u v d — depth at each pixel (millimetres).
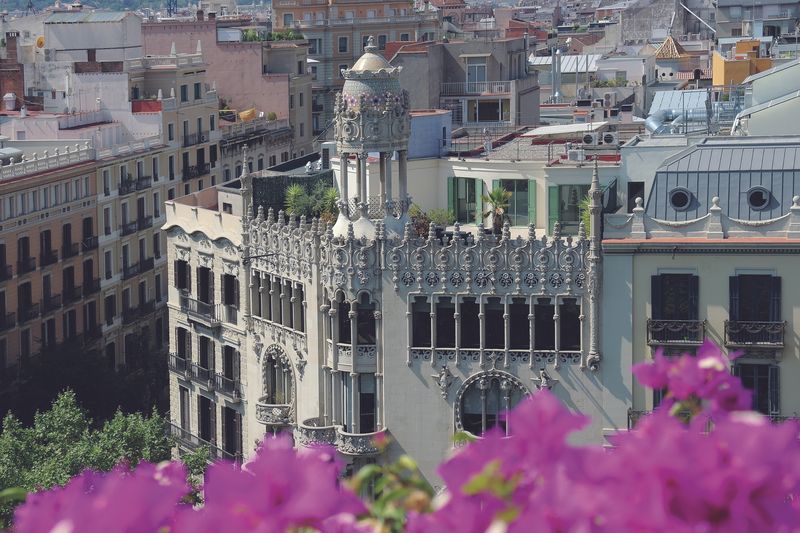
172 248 95750
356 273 77250
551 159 88250
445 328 77000
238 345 89812
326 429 79312
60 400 86312
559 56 178625
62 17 187375
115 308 139000
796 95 91625
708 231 72562
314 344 80312
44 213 126750
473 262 75562
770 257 71938
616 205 82625
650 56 186625
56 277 128875
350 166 90938
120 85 156375
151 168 150000
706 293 72812
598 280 73875
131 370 136750
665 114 110625
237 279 89062
